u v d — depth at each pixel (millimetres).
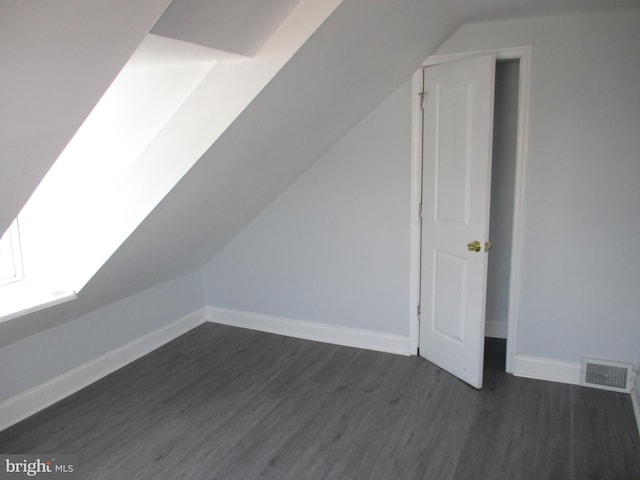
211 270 4250
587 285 2957
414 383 3186
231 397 3104
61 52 1225
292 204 3762
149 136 2301
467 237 2967
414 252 3402
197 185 2484
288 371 3416
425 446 2559
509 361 3232
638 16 2607
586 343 3027
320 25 1799
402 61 2795
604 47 2688
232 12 1560
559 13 2678
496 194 3676
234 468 2445
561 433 2625
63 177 2543
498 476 2324
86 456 2562
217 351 3771
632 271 2854
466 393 3041
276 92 2084
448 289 3184
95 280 2686
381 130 3330
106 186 2469
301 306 3924
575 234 2922
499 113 3555
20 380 2902
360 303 3686
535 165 2928
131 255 2764
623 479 2285
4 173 1535
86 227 2568
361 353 3652
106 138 2387
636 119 2703
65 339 3133
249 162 2678
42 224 2625
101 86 1444
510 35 2852
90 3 1127
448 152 3029
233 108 2062
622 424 2682
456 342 3174
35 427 2826
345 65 2279
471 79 2799
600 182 2824
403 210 3387
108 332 3438
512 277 3111
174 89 2158
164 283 3883
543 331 3113
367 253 3576
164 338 3926
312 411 2916
